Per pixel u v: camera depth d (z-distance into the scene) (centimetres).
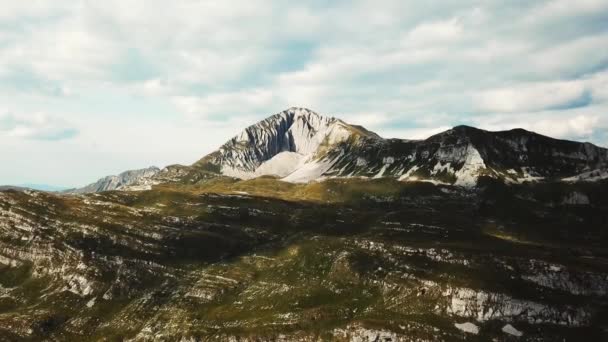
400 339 15212
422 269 18700
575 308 15650
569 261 18412
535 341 14662
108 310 19638
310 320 16850
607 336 14488
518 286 16838
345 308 17350
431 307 16662
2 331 17575
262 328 16712
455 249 19638
